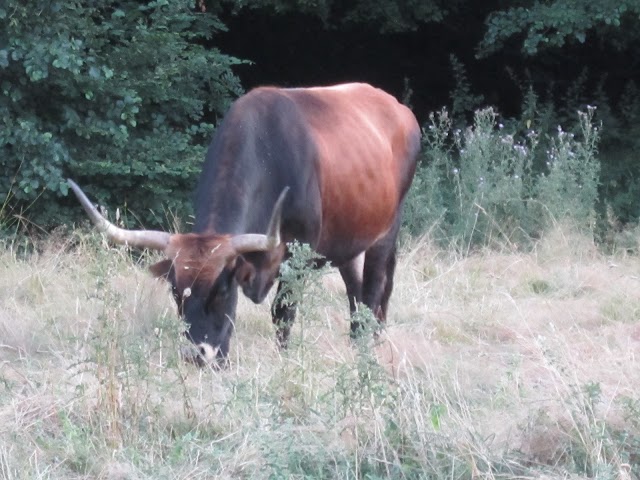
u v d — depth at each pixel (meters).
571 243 17.58
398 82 24.34
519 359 10.05
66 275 13.74
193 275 9.33
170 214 17.66
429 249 17.05
